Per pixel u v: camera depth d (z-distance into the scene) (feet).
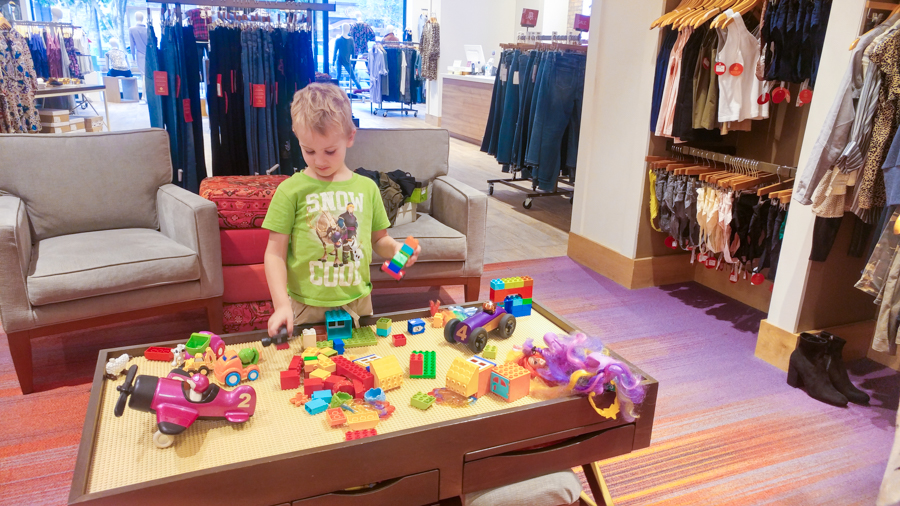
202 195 8.23
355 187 5.06
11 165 7.88
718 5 9.31
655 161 10.55
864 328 8.78
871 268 7.10
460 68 29.76
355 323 5.16
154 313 7.72
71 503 2.96
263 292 8.47
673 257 11.68
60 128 19.01
